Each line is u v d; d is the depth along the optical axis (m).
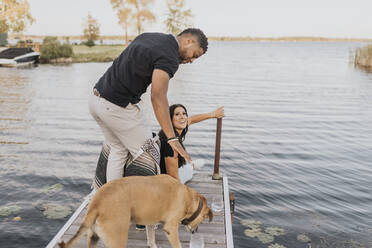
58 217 5.51
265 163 8.66
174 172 3.65
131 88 2.58
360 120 14.04
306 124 13.15
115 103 2.65
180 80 28.02
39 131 11.04
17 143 9.65
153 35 2.53
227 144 10.32
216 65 46.91
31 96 17.81
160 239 3.26
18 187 6.67
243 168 8.28
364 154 9.52
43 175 7.36
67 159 8.50
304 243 5.00
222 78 30.03
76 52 50.97
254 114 14.88
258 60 59.81
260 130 12.11
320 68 43.38
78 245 3.12
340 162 8.82
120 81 2.56
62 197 6.32
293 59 65.06
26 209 5.75
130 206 2.51
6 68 33.88
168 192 2.68
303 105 17.34
